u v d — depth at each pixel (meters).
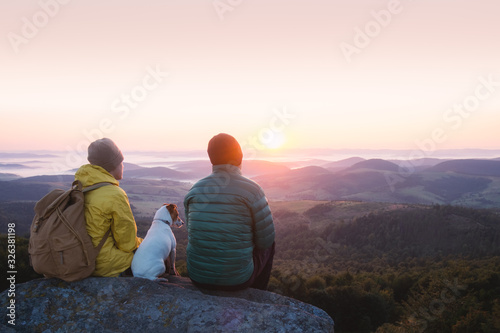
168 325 2.41
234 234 2.75
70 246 2.63
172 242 3.46
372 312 41.53
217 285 2.88
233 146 2.94
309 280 47.25
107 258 2.91
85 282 2.80
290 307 2.68
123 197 2.93
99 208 2.79
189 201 2.98
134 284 2.82
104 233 2.88
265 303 2.98
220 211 2.75
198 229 2.82
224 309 2.54
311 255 115.88
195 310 2.54
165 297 2.69
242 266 2.85
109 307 2.58
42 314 2.48
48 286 2.74
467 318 35.19
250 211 2.81
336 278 54.06
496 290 45.88
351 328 41.25
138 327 2.41
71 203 2.83
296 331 2.37
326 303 42.41
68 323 2.42
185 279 3.41
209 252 2.79
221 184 2.81
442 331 37.66
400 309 47.19
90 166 2.97
